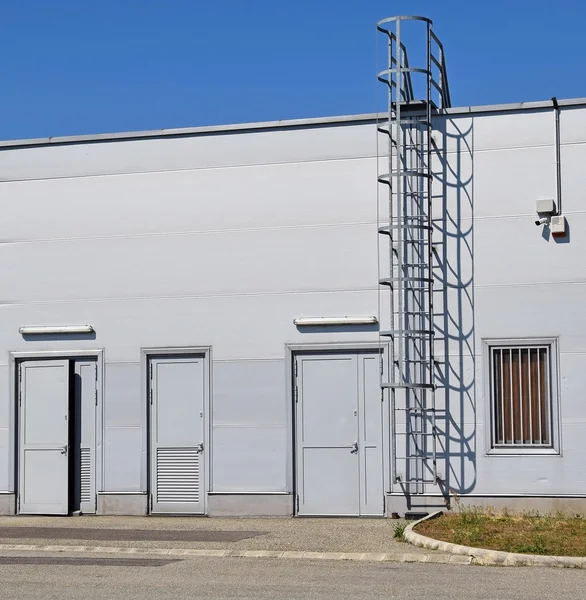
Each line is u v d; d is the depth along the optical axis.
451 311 17.19
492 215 17.11
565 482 16.59
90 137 18.75
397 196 17.19
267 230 17.97
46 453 18.67
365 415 17.44
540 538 13.73
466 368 17.06
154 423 18.28
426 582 11.34
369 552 13.41
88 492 18.53
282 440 17.70
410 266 17.23
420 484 17.08
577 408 16.62
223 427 17.95
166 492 18.16
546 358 16.83
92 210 18.72
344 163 17.73
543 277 16.88
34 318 18.84
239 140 18.19
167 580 11.59
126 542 14.63
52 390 18.72
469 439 16.97
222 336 18.05
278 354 17.80
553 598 10.39
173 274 18.31
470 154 17.25
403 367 16.98
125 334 18.45
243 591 10.84
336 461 17.52
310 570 12.28
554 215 16.84
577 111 16.91
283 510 17.59
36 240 18.92
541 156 16.98
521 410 16.88
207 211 18.23
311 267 17.75
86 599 10.48
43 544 14.56
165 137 18.50
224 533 15.49
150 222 18.47
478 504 16.83
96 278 18.64
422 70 17.17
